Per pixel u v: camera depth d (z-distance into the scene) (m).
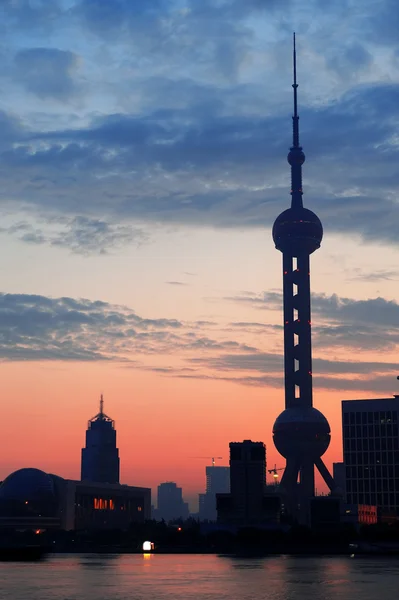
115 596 150.25
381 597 146.12
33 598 145.75
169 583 184.00
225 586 174.88
